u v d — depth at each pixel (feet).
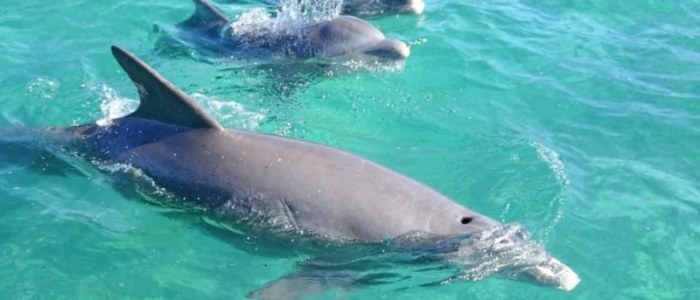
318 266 11.41
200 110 11.96
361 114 14.75
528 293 11.34
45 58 15.74
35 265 11.61
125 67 12.00
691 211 12.82
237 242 11.78
